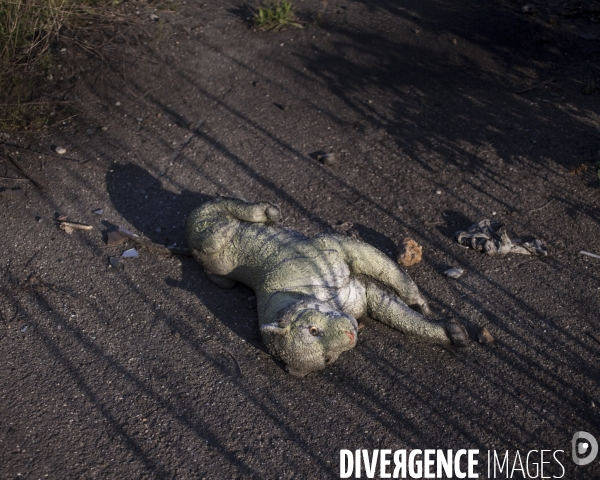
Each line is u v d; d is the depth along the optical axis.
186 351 1.36
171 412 1.26
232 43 2.24
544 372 1.33
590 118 1.94
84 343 1.37
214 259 1.42
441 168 1.79
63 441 1.21
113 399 1.28
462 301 1.46
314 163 1.81
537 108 1.98
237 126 1.92
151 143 1.86
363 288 1.38
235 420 1.25
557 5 2.46
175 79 2.08
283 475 1.18
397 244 1.59
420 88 2.08
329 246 1.36
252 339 1.38
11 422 1.23
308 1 2.52
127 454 1.20
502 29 2.30
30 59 2.04
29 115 1.93
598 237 1.60
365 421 1.26
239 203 1.43
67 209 1.66
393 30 2.30
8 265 1.52
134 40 2.18
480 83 2.10
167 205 1.68
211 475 1.18
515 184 1.74
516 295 1.47
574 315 1.43
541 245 1.58
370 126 1.93
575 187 1.72
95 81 2.04
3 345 1.36
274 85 2.09
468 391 1.30
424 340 1.36
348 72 2.14
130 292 1.47
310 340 1.22
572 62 2.20
